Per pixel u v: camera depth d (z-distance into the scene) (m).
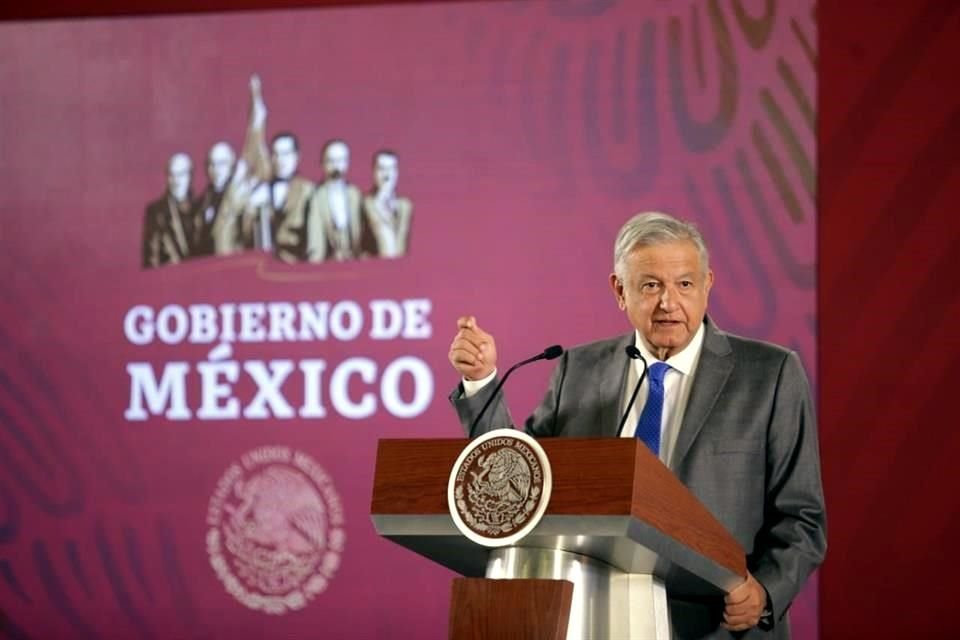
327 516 16.92
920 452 16.06
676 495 8.15
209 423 17.25
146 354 17.45
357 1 17.66
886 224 16.30
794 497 10.67
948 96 16.28
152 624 17.17
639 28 16.72
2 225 17.89
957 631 15.88
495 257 16.81
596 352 11.54
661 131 16.59
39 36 18.02
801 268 16.20
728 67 16.52
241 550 17.06
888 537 16.05
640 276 10.89
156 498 17.28
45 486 17.52
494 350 9.82
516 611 7.68
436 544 8.45
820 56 16.55
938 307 16.16
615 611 8.70
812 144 16.28
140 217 17.61
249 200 17.36
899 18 16.42
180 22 17.73
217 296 17.34
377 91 17.20
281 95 17.41
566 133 16.80
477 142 16.97
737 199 16.39
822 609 16.06
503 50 16.98
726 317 16.28
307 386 17.08
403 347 16.92
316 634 16.84
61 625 17.36
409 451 8.27
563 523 7.68
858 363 16.23
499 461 7.93
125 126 17.73
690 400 10.86
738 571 9.04
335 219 17.17
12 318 17.77
